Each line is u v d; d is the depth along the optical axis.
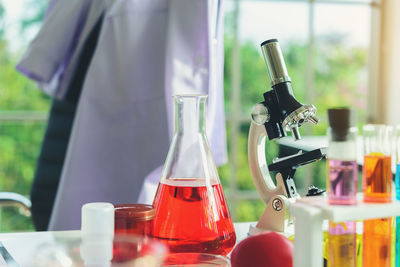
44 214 1.72
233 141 4.29
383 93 4.18
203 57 1.41
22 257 0.64
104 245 0.62
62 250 0.62
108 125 1.52
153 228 0.76
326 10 4.22
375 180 0.70
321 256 0.65
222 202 0.80
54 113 1.77
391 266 0.75
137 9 1.51
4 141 4.17
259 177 0.97
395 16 4.03
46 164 1.75
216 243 0.77
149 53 1.52
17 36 4.34
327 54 4.26
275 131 0.91
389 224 0.72
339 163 0.67
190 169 0.79
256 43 4.21
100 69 1.51
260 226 0.92
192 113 0.81
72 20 1.68
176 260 0.71
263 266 0.68
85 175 1.50
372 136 0.71
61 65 1.78
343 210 0.65
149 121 1.52
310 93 4.27
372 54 4.25
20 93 4.39
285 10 4.19
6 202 1.55
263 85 4.25
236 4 4.15
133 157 1.53
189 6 1.40
